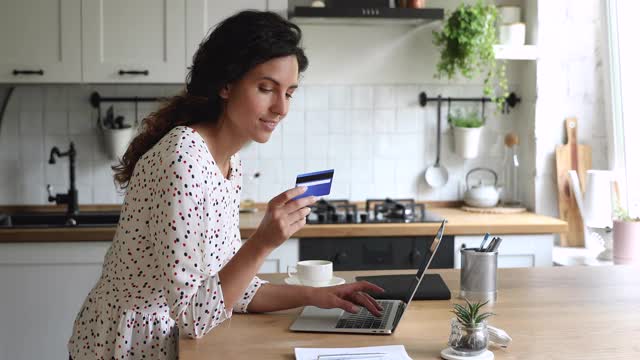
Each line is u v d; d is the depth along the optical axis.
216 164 1.80
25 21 3.66
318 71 4.14
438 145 4.19
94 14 3.68
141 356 1.80
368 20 3.89
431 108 4.20
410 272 2.49
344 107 4.16
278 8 3.76
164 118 1.79
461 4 3.96
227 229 1.86
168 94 4.06
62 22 3.67
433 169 4.21
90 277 3.43
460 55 3.94
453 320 1.64
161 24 3.71
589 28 4.02
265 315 1.97
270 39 1.63
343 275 2.43
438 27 4.15
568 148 4.01
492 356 1.60
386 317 1.90
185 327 1.67
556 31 4.01
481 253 2.11
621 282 2.34
